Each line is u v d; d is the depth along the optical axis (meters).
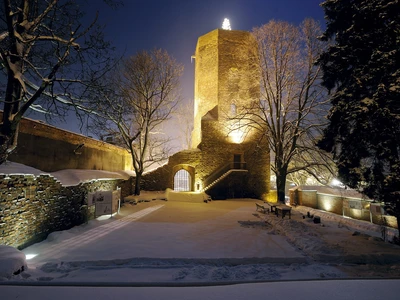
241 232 11.47
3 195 7.14
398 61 8.16
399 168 7.77
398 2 8.16
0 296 3.33
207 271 6.49
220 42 26.67
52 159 11.30
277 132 20.11
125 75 22.38
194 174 25.41
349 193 18.58
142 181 24.52
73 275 6.06
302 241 9.44
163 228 11.96
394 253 8.20
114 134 21.19
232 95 26.34
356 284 3.81
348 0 10.29
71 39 7.29
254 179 25.64
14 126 6.88
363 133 8.45
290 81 20.17
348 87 9.48
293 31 19.83
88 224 12.17
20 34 7.38
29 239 8.38
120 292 3.48
